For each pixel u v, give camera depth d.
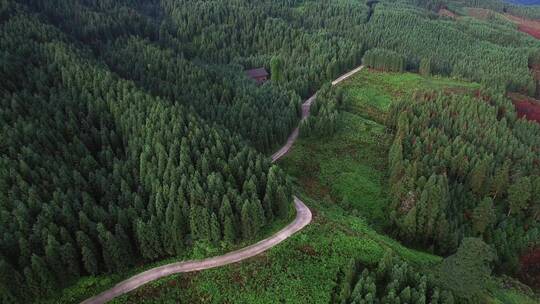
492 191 88.81
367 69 153.50
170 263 60.62
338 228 67.44
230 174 66.75
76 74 88.00
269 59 150.50
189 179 64.38
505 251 76.25
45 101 80.19
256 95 114.38
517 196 82.06
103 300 54.94
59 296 54.16
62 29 133.75
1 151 65.31
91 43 131.88
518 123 110.50
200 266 60.00
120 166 68.00
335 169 98.62
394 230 78.94
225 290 56.88
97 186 65.12
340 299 55.62
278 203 66.19
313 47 157.25
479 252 55.38
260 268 59.66
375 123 116.94
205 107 101.00
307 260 61.28
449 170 92.31
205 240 62.09
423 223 75.75
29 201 56.59
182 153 67.06
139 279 58.03
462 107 109.81
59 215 56.38
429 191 75.25
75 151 71.56
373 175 97.50
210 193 62.41
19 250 52.56
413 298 53.75
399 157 91.25
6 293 49.22
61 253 52.66
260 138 98.25
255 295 56.44
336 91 124.12
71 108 80.88
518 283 68.31
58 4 144.88
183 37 163.25
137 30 152.50
